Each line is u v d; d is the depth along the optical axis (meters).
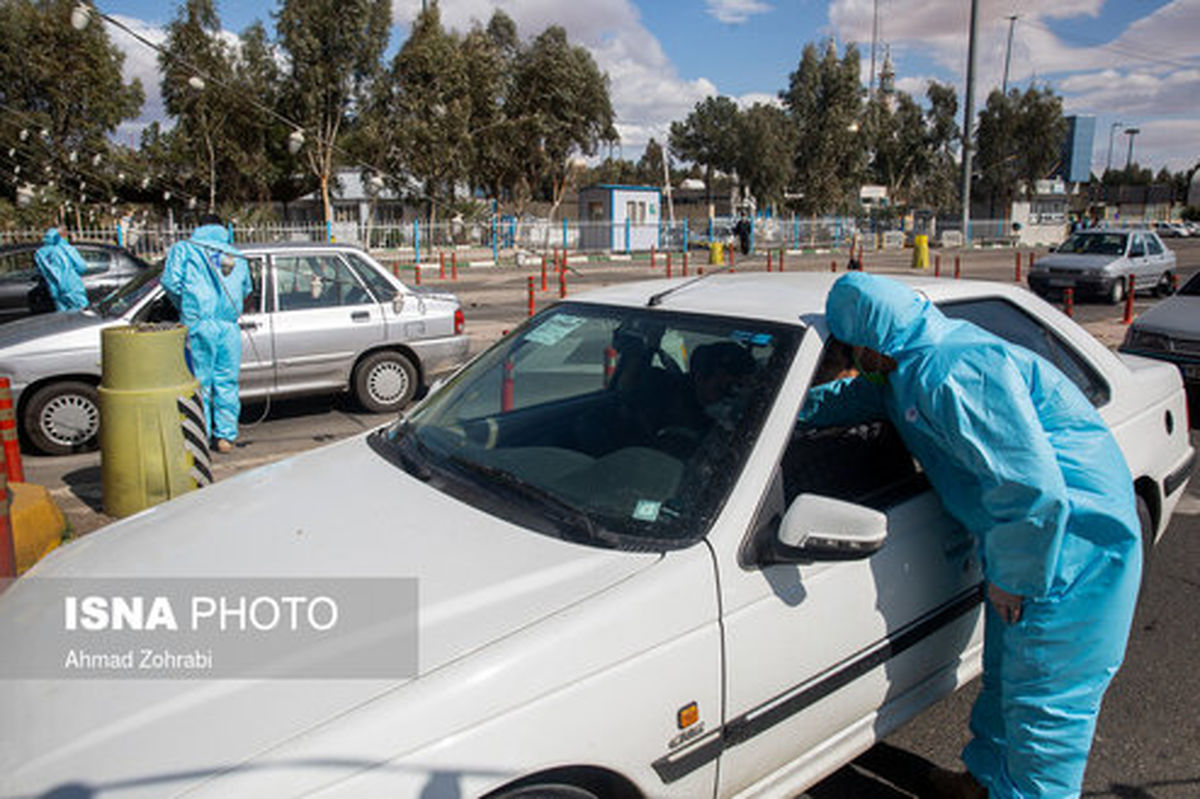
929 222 45.34
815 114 46.25
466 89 32.72
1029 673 2.27
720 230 38.84
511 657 1.79
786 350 2.45
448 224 30.83
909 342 2.21
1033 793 2.35
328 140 29.72
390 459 2.79
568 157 39.00
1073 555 2.19
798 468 2.36
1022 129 53.66
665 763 1.96
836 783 2.85
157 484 5.04
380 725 1.65
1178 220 75.62
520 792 1.76
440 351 8.05
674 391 2.59
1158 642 3.78
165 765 1.60
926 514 2.52
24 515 4.30
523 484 2.43
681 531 2.13
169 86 29.48
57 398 6.52
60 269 9.78
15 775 1.64
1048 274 17.95
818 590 2.22
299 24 28.61
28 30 29.31
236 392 6.45
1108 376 3.33
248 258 7.18
